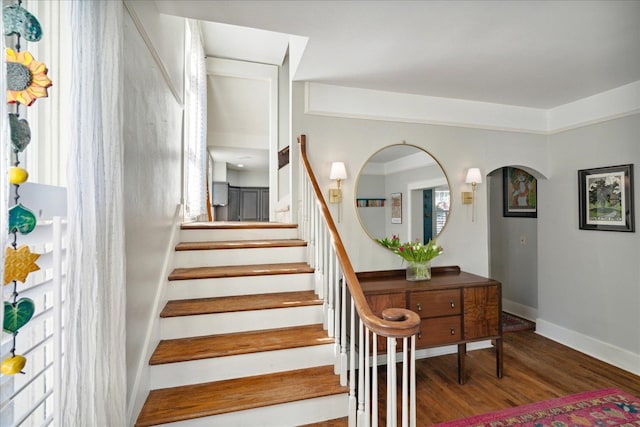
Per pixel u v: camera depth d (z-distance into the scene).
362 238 2.92
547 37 1.98
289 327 2.10
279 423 1.60
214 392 1.64
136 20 1.42
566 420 2.02
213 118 5.21
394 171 3.00
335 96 2.83
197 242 2.62
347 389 1.69
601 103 2.93
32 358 0.86
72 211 0.82
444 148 3.14
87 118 0.87
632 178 2.71
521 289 4.00
